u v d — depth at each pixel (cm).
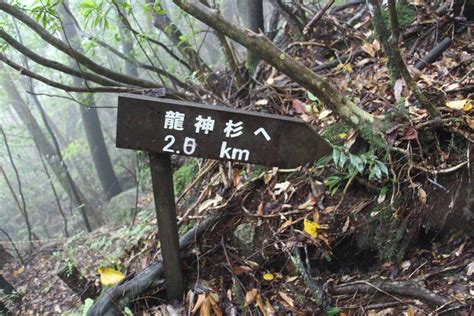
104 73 351
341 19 427
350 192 256
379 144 237
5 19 343
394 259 244
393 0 187
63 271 326
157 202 222
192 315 245
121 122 201
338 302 238
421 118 241
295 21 411
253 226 270
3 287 555
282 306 242
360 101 302
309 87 227
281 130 203
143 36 342
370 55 349
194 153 207
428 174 236
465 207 230
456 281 219
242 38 215
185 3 218
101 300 255
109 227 673
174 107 198
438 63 299
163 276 259
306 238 252
